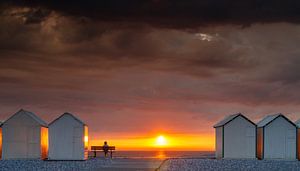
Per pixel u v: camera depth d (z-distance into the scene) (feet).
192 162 207.62
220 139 227.40
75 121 208.95
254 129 223.71
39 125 211.20
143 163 199.82
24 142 211.00
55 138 209.05
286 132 221.46
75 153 208.64
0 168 170.09
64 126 209.05
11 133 211.41
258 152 224.94
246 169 174.19
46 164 187.83
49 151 208.23
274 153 220.64
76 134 208.64
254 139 223.71
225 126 223.92
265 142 220.84
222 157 224.33
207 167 181.37
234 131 223.92
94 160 218.38
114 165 187.42
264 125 221.05
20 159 209.77
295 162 205.46
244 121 224.12
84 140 209.15
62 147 208.54
